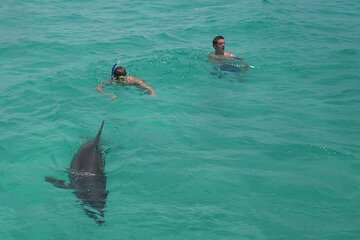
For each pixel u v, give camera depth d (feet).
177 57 45.19
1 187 31.12
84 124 35.86
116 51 46.52
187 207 30.19
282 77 42.24
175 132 35.35
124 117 36.70
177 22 55.83
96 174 31.07
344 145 34.32
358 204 30.42
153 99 38.78
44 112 36.94
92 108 37.55
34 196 30.53
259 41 49.75
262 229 29.19
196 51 46.68
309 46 48.29
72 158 32.42
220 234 28.94
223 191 31.09
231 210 30.09
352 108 37.93
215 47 44.62
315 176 32.01
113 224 29.25
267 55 46.11
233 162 32.96
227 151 33.78
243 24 54.39
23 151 33.45
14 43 47.62
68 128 35.45
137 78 40.57
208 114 37.24
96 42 48.55
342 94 39.65
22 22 54.13
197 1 65.67
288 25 54.03
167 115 37.04
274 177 31.94
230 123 36.32
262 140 34.71
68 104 37.83
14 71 42.14
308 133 35.35
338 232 29.04
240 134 35.22
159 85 40.81
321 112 37.52
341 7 61.82
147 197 30.68
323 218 29.73
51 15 57.00
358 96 39.37
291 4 62.69
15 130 35.09
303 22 55.21
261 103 38.52
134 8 61.57
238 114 37.29
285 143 34.45
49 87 39.78
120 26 53.98
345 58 45.50
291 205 30.35
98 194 30.30
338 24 54.75
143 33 51.65
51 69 42.57
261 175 32.07
